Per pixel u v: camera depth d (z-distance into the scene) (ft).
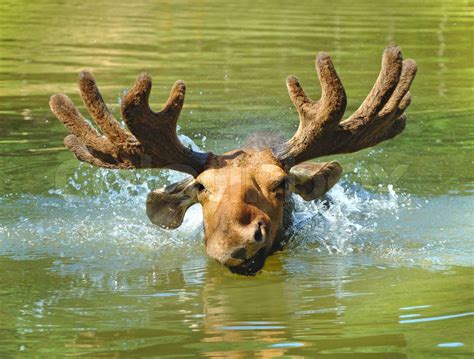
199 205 41.86
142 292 32.17
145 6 114.52
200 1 119.44
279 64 76.18
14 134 54.29
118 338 27.58
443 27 96.58
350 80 69.31
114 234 39.58
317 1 118.83
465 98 64.23
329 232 39.34
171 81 69.15
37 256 36.55
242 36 90.84
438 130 55.57
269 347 26.78
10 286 32.81
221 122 55.21
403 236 38.91
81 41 88.28
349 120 37.68
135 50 83.51
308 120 36.83
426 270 34.37
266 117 56.44
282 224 36.40
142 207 43.68
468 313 29.32
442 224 40.45
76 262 35.81
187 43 87.04
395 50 37.11
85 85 36.40
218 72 72.84
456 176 47.24
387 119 38.14
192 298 31.42
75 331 28.22
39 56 80.59
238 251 31.50
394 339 27.22
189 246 38.11
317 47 84.28
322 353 26.25
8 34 92.32
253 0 120.26
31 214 41.98
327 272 34.37
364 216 41.65
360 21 100.58
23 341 27.43
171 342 27.25
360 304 30.50
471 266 34.83
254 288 32.53
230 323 28.84
